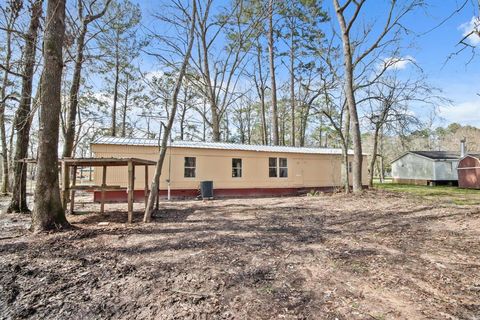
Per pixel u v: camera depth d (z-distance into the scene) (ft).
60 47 19.69
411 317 8.05
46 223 18.48
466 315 8.11
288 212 27.61
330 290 9.95
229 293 9.74
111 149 39.68
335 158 54.90
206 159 45.24
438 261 12.84
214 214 26.81
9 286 10.16
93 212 27.37
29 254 13.76
